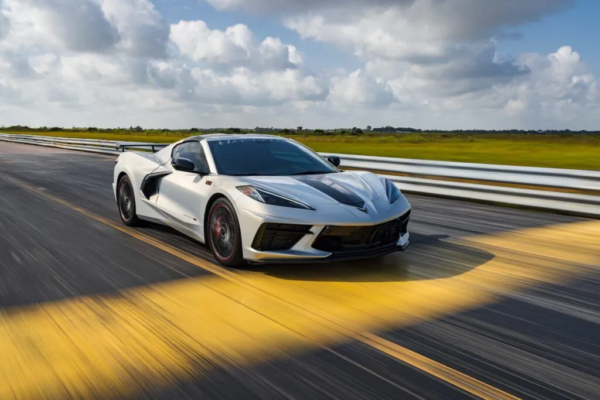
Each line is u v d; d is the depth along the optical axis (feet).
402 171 29.58
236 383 6.81
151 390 6.65
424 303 10.07
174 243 15.43
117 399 6.45
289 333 8.49
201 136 15.88
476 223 19.26
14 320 9.18
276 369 7.21
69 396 6.54
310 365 7.32
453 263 13.21
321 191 12.21
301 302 10.07
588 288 11.22
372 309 9.69
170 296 10.44
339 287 11.07
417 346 8.01
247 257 11.80
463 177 25.95
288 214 11.34
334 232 11.39
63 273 12.23
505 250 14.75
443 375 7.05
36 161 54.49
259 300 10.18
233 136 15.79
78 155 66.13
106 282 11.46
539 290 11.02
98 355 7.70
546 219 20.29
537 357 7.67
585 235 17.02
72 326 8.86
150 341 8.18
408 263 13.16
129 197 18.12
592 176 20.53
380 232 11.89
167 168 16.12
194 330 8.63
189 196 14.19
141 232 17.21
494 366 7.35
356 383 6.81
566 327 8.92
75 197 26.50
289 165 14.37
